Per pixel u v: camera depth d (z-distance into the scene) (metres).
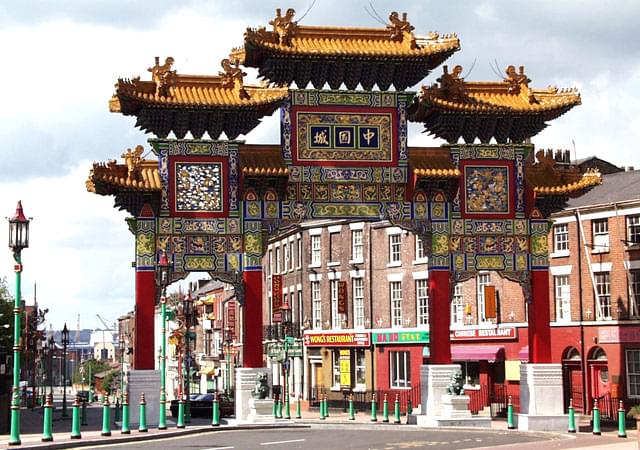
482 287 58.75
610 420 44.97
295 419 47.84
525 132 42.66
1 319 70.88
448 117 41.34
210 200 39.47
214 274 39.28
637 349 50.84
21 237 29.39
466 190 41.75
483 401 57.00
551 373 41.31
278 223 39.88
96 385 143.38
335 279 67.62
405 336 61.44
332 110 40.50
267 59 39.62
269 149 40.53
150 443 30.75
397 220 41.00
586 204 54.69
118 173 39.00
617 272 52.16
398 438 33.00
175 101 38.34
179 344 86.44
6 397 41.06
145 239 38.84
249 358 39.47
